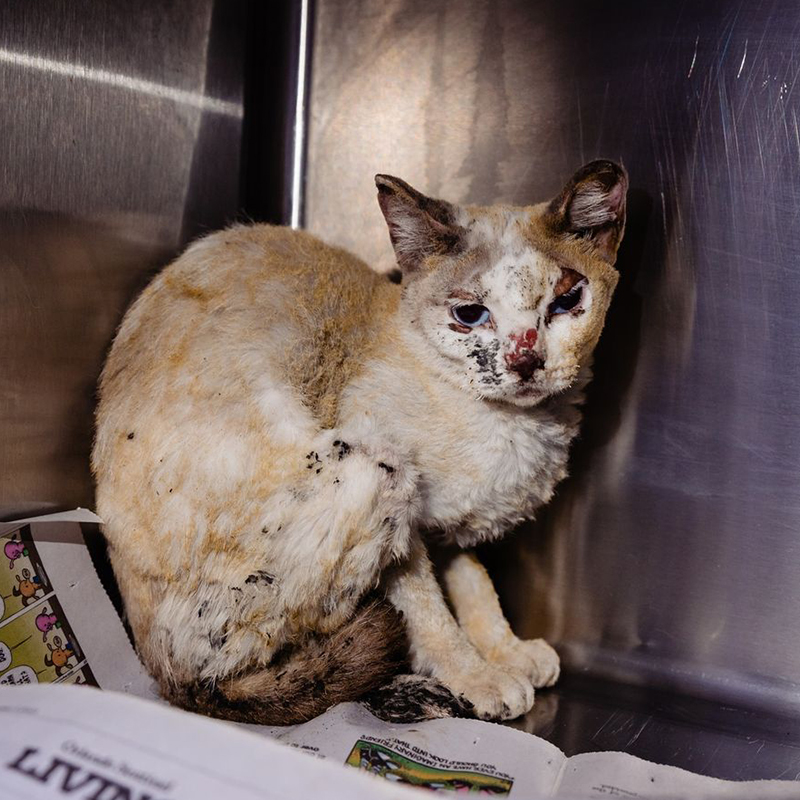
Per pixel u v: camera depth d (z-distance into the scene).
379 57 0.53
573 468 0.50
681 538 0.48
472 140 0.51
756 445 0.46
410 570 0.44
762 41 0.45
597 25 0.48
